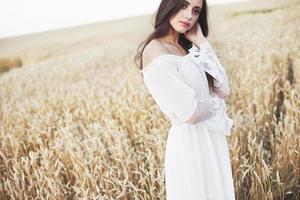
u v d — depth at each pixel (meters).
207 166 1.65
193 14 1.62
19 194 2.54
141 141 2.68
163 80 1.55
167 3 1.62
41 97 3.44
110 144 2.71
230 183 1.71
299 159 2.46
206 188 1.64
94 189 2.40
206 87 1.65
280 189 2.32
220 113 1.61
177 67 1.58
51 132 3.09
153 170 2.30
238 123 2.65
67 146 2.70
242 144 2.61
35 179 2.68
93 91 3.32
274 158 2.50
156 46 1.62
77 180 2.49
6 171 2.95
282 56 3.27
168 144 1.71
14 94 3.46
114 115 3.06
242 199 2.40
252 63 3.27
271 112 2.88
